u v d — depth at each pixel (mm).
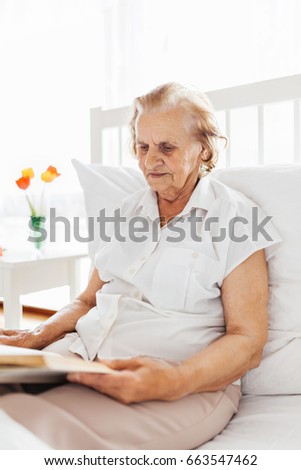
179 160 920
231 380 792
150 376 663
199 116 931
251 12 1843
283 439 718
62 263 1815
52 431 603
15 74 2670
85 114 2412
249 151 1781
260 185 1014
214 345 773
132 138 1076
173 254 903
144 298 929
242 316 823
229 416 795
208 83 1968
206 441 726
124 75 2172
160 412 682
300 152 1385
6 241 2721
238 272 854
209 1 1945
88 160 2414
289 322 914
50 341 1002
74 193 2393
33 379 646
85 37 2373
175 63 2043
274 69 1763
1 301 3025
